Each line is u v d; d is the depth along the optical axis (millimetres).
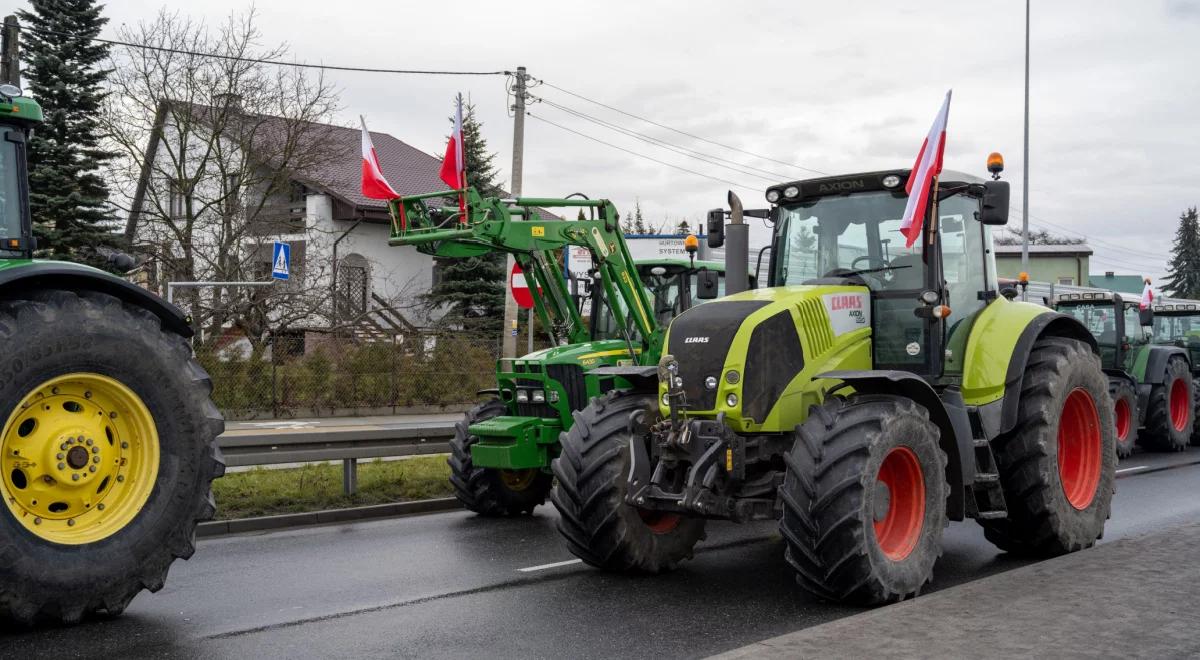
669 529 7262
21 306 5469
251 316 24531
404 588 6801
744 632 5652
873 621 4984
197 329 23891
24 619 5387
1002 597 5383
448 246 9289
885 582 6004
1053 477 7395
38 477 5527
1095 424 7977
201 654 5234
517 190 21875
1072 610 5102
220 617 6016
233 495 9945
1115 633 4695
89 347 5641
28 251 5891
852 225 7582
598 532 6926
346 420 20172
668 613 6086
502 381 9992
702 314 6887
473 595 6582
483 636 5578
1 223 5797
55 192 23578
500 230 9039
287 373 20734
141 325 5902
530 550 8227
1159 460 14750
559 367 9406
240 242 25891
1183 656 4363
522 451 9188
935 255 7215
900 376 6277
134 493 5840
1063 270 54719
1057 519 7410
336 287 26797
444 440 11102
